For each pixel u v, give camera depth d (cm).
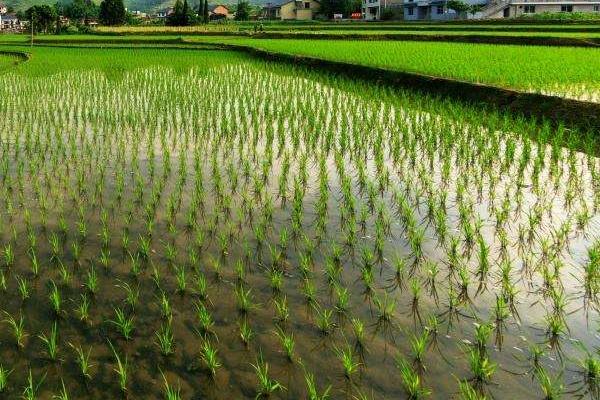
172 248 548
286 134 1046
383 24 4947
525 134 895
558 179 731
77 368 370
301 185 749
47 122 1077
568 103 1104
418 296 457
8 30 7081
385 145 948
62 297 457
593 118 1029
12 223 608
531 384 350
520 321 418
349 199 657
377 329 412
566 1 5097
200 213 641
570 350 382
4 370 368
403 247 550
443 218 573
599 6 5122
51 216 628
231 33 4678
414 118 1047
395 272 500
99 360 378
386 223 611
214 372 363
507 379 355
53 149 927
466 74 1526
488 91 1316
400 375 361
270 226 605
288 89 1593
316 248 550
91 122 1141
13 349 390
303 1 7481
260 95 1442
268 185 748
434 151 898
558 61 1781
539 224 599
